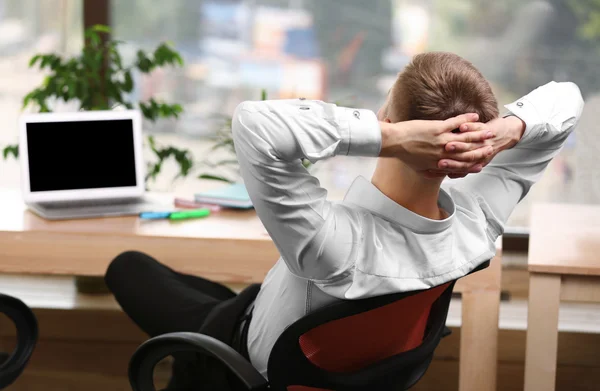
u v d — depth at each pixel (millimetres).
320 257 1322
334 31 3344
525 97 1509
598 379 2611
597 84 3223
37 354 2775
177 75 3426
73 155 2434
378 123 1272
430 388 2658
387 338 1478
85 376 2768
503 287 3004
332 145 1266
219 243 2148
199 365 1630
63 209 2367
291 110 1274
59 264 2189
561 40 3238
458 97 1296
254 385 1390
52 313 2760
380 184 1396
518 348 2639
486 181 1547
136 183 2494
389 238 1363
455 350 2639
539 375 2053
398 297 1369
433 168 1286
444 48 3303
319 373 1433
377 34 3324
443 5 3275
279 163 1268
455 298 2936
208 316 1697
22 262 2197
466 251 1440
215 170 3424
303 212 1300
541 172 1574
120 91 2984
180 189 3430
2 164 3486
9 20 3438
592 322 2717
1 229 2180
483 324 2088
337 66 3365
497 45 3273
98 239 2172
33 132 2400
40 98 2869
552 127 1486
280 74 3395
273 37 3375
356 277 1343
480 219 1482
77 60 2914
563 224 2445
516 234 3281
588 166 3225
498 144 1381
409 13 3295
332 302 1410
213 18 3385
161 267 1993
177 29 3404
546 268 1987
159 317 1854
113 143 2471
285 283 1465
